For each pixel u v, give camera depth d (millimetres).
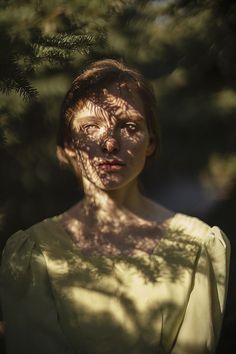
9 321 1449
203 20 2193
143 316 1392
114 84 1436
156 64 3592
